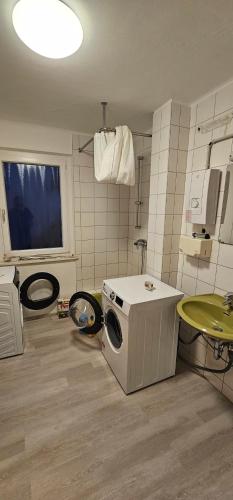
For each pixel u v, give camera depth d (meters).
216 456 1.25
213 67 1.33
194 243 1.70
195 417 1.48
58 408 1.53
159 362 1.72
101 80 1.48
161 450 1.28
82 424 1.42
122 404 1.57
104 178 1.74
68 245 2.81
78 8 0.94
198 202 1.64
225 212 1.54
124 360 1.59
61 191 2.65
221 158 1.56
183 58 1.25
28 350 2.12
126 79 1.47
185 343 1.93
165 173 1.83
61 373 1.84
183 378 1.82
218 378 1.69
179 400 1.61
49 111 1.99
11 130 2.24
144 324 1.55
